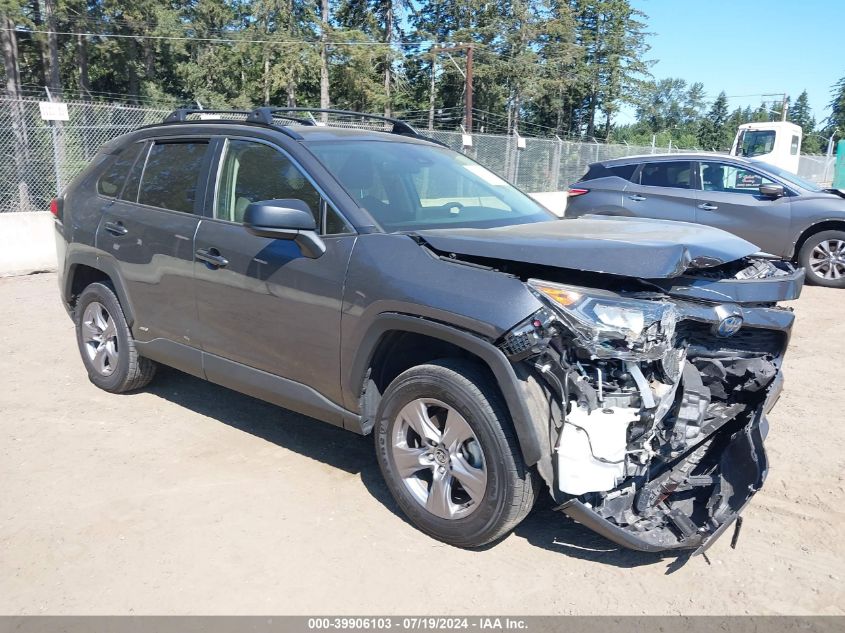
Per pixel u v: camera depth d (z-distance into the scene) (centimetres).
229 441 431
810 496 368
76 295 527
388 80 5041
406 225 359
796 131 2047
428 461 323
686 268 305
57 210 532
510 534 334
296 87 4694
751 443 311
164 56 4712
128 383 491
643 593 290
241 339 389
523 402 282
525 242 306
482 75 5450
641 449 286
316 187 363
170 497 363
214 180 411
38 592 288
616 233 333
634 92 6488
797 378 556
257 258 371
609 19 6306
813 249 923
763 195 930
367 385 339
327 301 341
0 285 894
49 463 400
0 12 2936
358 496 366
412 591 290
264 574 300
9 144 1111
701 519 305
